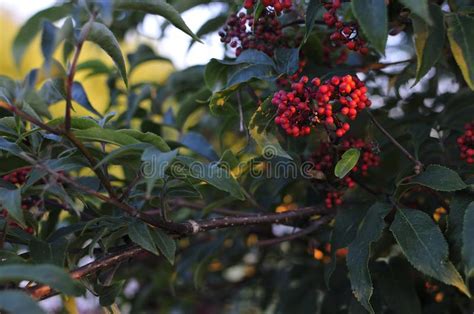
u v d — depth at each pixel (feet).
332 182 1.90
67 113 1.54
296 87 1.67
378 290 1.93
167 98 2.59
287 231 2.65
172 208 2.25
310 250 2.35
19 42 1.59
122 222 1.68
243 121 1.98
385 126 2.16
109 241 1.70
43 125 1.56
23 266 1.41
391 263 1.92
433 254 1.61
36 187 1.64
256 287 2.95
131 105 2.44
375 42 1.55
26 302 1.35
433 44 1.65
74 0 1.66
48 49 1.50
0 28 6.17
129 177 2.05
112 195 1.64
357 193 2.11
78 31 1.64
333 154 1.86
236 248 2.76
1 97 1.69
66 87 1.53
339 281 2.13
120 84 2.61
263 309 2.86
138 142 1.63
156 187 2.07
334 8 1.74
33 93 1.65
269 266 2.91
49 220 2.01
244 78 1.80
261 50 1.92
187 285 2.92
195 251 2.40
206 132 2.81
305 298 2.38
